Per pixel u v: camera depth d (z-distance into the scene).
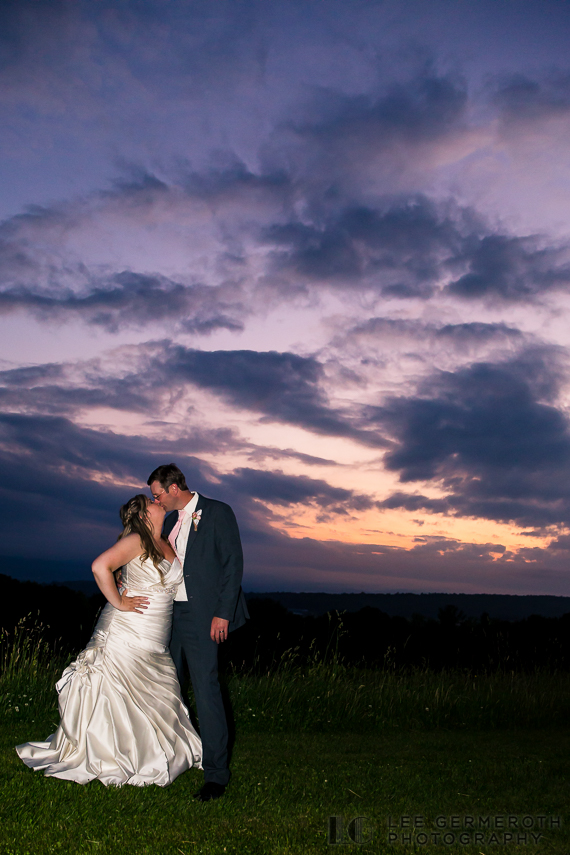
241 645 11.50
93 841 3.43
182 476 4.90
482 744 6.71
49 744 4.78
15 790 4.07
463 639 12.47
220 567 4.73
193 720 6.18
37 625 8.61
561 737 7.23
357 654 12.62
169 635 4.79
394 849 3.54
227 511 4.81
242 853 3.37
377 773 5.21
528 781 5.09
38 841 3.42
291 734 7.02
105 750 4.38
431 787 4.83
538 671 10.75
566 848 3.66
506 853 3.57
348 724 7.52
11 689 7.08
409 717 7.90
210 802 4.15
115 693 4.49
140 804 3.97
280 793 4.52
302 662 9.46
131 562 4.71
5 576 16.75
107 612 4.86
